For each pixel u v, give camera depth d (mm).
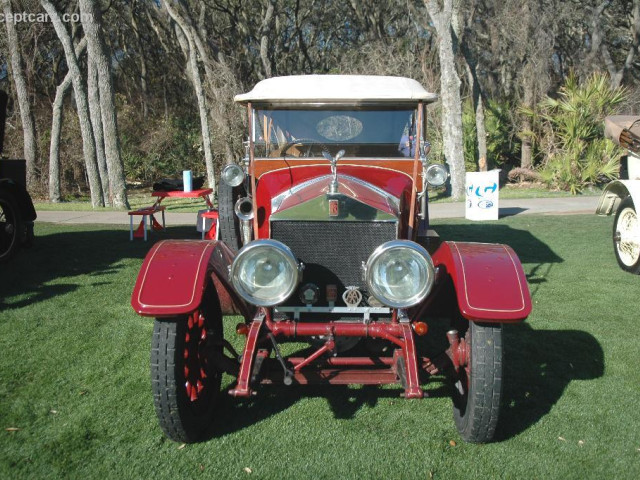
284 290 3260
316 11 33906
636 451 3387
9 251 8148
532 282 7043
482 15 25766
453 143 16875
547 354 4836
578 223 11688
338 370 3623
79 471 3207
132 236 10062
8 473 3178
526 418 3779
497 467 3240
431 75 21031
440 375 4500
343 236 3588
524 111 19891
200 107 18734
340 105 4582
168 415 3275
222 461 3307
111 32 32438
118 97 24531
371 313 3631
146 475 3174
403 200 4125
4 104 8453
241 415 3855
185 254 3545
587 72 25344
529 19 21328
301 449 3428
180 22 18594
